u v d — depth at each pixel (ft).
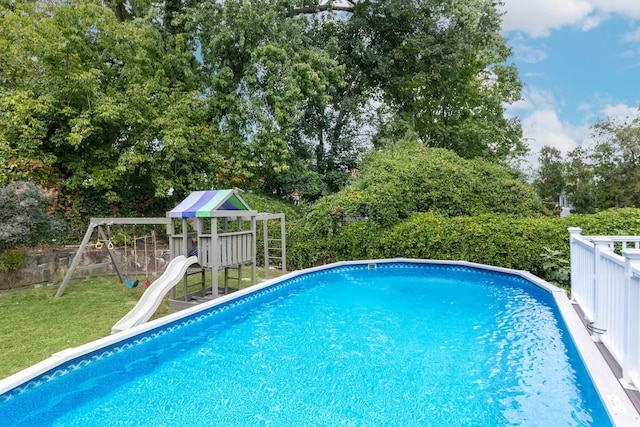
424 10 57.82
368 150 57.62
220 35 45.01
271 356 16.48
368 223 38.29
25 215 27.04
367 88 61.67
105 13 39.32
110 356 15.83
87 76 35.22
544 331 19.19
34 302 24.48
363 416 11.62
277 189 54.95
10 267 27.53
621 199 83.25
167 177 43.80
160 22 49.14
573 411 11.72
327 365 15.43
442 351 16.76
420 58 59.88
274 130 46.80
